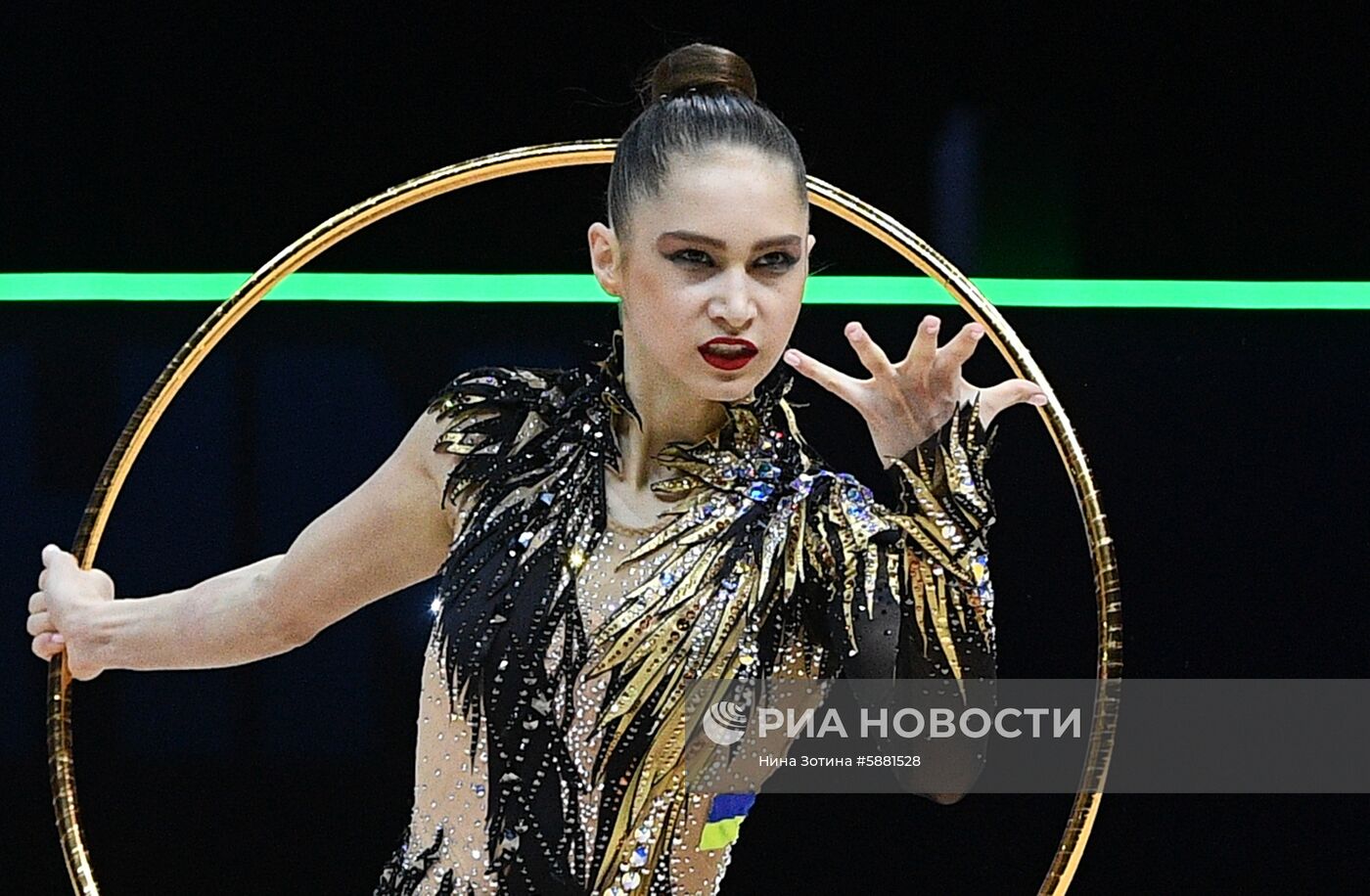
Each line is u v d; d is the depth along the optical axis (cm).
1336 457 1073
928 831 1080
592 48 1060
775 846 1080
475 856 575
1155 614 1085
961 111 1059
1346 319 1068
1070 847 631
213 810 1096
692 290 540
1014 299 1075
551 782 566
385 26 1069
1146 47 1048
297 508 1095
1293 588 1080
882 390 568
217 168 1091
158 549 1096
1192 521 1081
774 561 575
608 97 1063
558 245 1086
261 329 1095
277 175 1089
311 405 1096
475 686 570
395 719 1091
